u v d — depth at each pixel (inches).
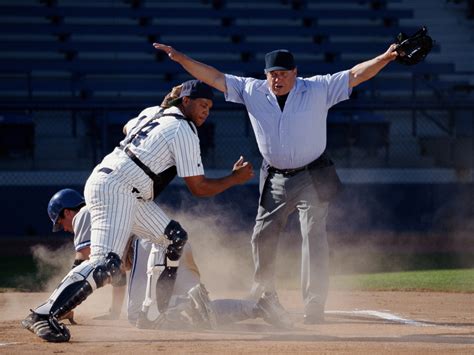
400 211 2556.6
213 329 973.8
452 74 3193.9
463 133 2864.2
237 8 3321.9
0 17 3166.8
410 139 2896.2
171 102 901.8
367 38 3368.6
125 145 877.8
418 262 1974.7
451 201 2586.1
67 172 2544.3
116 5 3321.9
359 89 2994.6
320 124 1036.5
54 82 2955.2
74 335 919.0
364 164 2709.2
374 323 1069.8
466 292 1462.8
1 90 2918.3
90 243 948.0
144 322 975.0
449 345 841.5
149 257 981.8
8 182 2493.8
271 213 1065.5
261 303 977.5
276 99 1026.7
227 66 3122.5
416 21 3452.3
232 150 2822.3
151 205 902.4
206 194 894.4
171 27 3208.7
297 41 3307.1
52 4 3257.9
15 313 1206.3
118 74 3056.1
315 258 1059.3
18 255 2096.5
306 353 777.6
